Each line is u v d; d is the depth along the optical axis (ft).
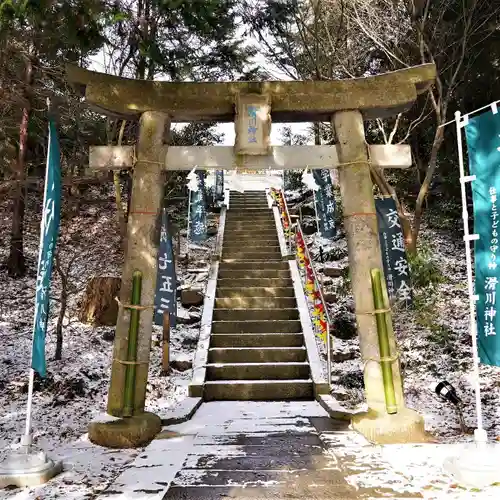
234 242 37.78
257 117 15.57
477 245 12.09
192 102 15.92
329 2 34.91
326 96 15.94
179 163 15.85
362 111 16.30
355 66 36.55
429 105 39.19
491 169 11.91
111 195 47.70
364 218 15.29
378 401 14.33
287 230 39.04
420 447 12.69
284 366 21.84
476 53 37.65
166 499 9.35
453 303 31.09
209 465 11.35
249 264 32.89
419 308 30.17
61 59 22.71
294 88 15.99
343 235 43.29
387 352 14.28
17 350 25.45
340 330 28.45
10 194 24.44
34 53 22.59
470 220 41.37
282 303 27.99
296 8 34.53
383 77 15.92
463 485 9.98
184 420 16.08
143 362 14.85
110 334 27.61
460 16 33.96
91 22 16.38
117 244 35.32
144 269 15.10
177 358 24.47
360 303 14.97
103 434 13.50
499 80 40.45
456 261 37.14
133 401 14.32
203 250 42.06
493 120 11.91
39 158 29.48
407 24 34.19
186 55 26.84
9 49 20.25
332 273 35.58
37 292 12.30
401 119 43.06
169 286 23.41
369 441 13.28
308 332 24.36
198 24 17.44
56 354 24.31
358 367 24.16
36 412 17.92
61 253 34.24
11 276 37.37
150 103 15.81
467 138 12.51
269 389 20.63
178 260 39.14
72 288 29.78
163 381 22.11
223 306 27.99
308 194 53.72
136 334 14.61
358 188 15.44
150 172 15.52
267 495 9.51
